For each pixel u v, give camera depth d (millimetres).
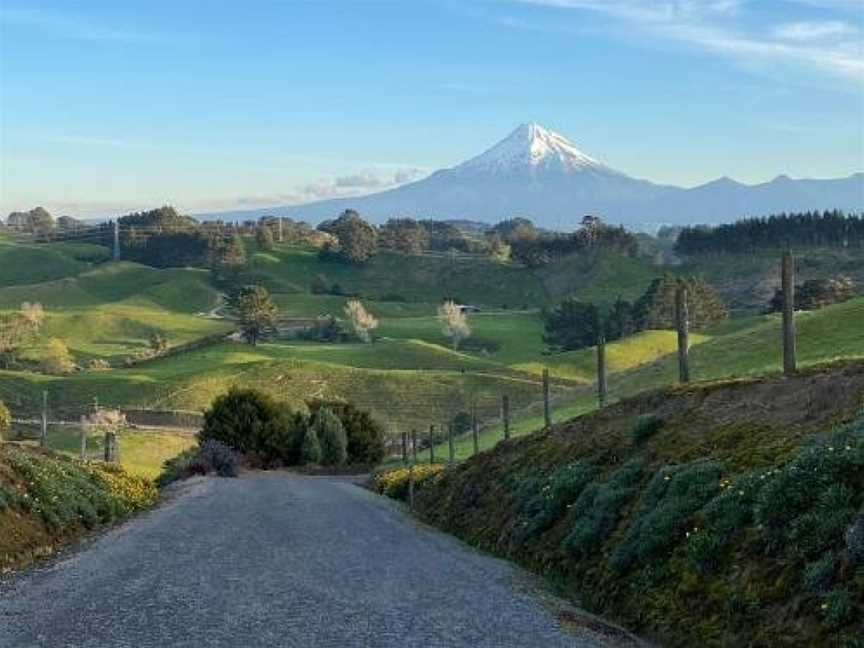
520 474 23516
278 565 17672
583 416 24750
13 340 153000
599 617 13375
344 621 12469
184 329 177500
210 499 35438
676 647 11375
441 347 154875
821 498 10945
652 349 128875
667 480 15000
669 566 12797
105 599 13797
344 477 69500
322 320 179625
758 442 15047
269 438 76625
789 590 10414
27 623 12141
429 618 12805
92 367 139125
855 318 47125
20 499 20797
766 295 180875
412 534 24422
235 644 11008
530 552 18234
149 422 105062
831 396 15328
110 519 26062
